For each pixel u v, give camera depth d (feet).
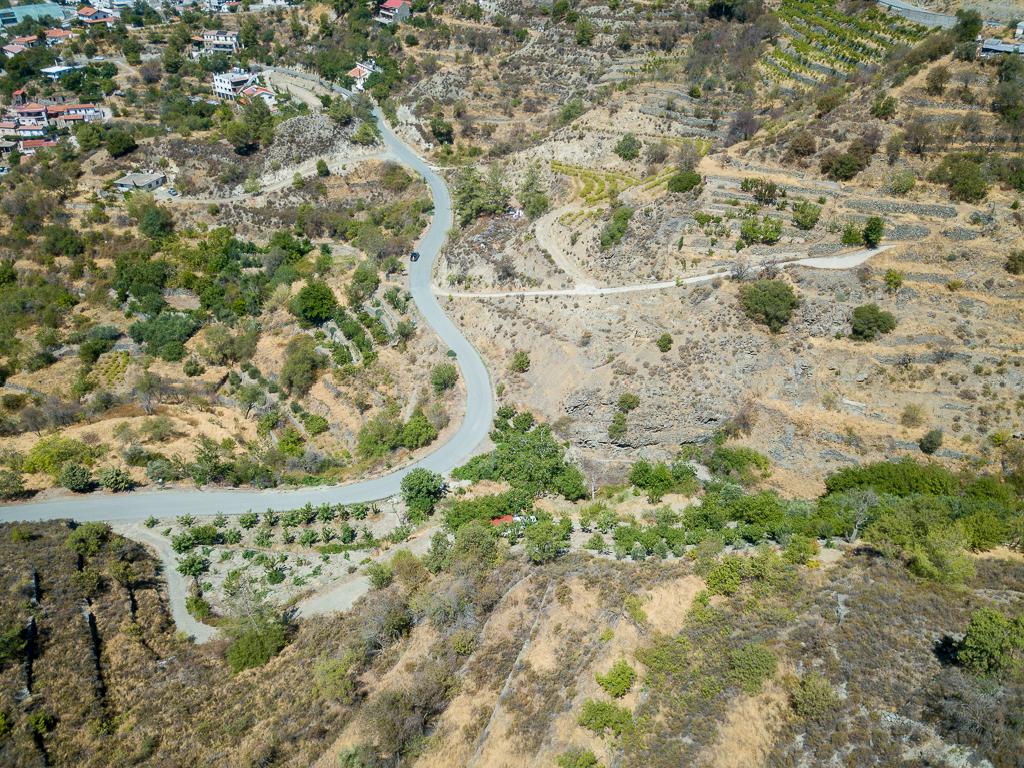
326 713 193.06
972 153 319.88
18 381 381.81
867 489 252.83
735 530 234.79
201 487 299.99
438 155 522.06
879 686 160.76
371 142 540.93
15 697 193.16
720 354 302.25
